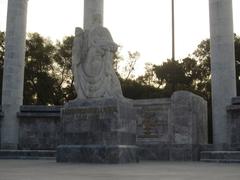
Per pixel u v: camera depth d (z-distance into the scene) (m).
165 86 57.00
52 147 27.14
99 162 14.90
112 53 16.73
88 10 25.47
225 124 23.45
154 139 20.83
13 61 26.84
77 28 17.19
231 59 24.00
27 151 21.84
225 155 17.50
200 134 21.23
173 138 20.34
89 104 15.92
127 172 10.09
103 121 15.41
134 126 16.39
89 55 16.62
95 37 16.70
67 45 55.62
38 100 53.69
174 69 54.72
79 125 15.95
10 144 26.36
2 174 9.20
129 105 16.14
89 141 15.58
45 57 53.47
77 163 14.84
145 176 8.72
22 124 27.36
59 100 54.94
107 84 16.30
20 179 7.75
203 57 57.69
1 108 26.77
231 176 8.84
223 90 23.69
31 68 51.91
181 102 20.47
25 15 27.67
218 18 24.20
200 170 11.20
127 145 15.59
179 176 8.78
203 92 54.97
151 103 21.25
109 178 8.09
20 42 27.17
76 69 16.91
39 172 9.96
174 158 20.06
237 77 53.22
